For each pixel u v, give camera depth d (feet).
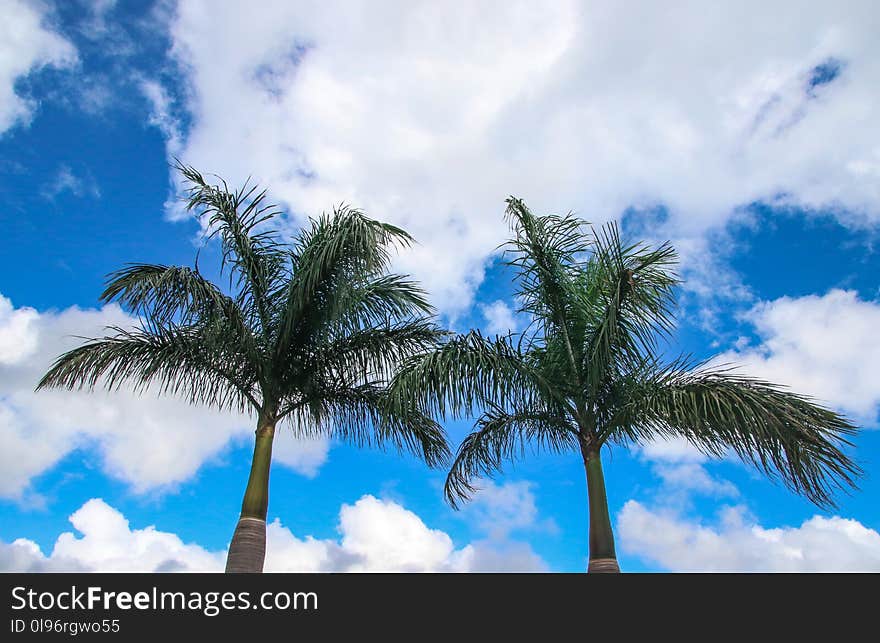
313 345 31.12
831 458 22.72
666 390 25.41
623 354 26.81
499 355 26.61
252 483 28.63
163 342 29.91
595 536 25.32
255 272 30.48
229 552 27.17
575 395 27.58
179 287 27.61
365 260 28.45
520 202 29.32
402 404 27.32
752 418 23.00
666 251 26.21
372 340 32.35
